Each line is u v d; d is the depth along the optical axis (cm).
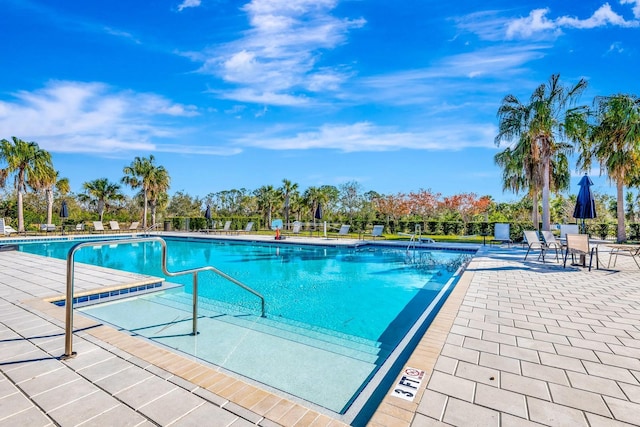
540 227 1574
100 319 416
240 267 908
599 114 1331
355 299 578
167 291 580
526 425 169
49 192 2186
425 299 579
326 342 346
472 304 395
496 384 209
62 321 332
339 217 2969
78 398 196
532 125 1243
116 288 509
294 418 178
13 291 472
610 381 213
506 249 1107
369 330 422
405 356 288
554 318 341
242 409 185
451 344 272
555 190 1587
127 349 264
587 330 306
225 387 208
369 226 2039
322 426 171
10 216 2323
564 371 227
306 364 291
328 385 254
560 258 839
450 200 2492
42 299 426
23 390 204
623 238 1349
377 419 175
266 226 3139
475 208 2456
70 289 249
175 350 320
